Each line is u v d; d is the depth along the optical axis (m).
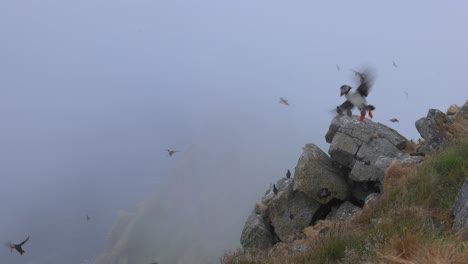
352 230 9.51
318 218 17.42
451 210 8.19
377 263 5.67
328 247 8.09
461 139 13.10
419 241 5.63
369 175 16.53
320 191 17.30
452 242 5.43
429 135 15.34
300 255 8.95
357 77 7.25
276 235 18.16
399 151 16.92
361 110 7.12
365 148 17.20
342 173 17.86
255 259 9.80
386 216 9.33
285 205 18.00
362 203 17.12
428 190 9.89
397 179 12.80
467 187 7.93
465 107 16.73
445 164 10.74
